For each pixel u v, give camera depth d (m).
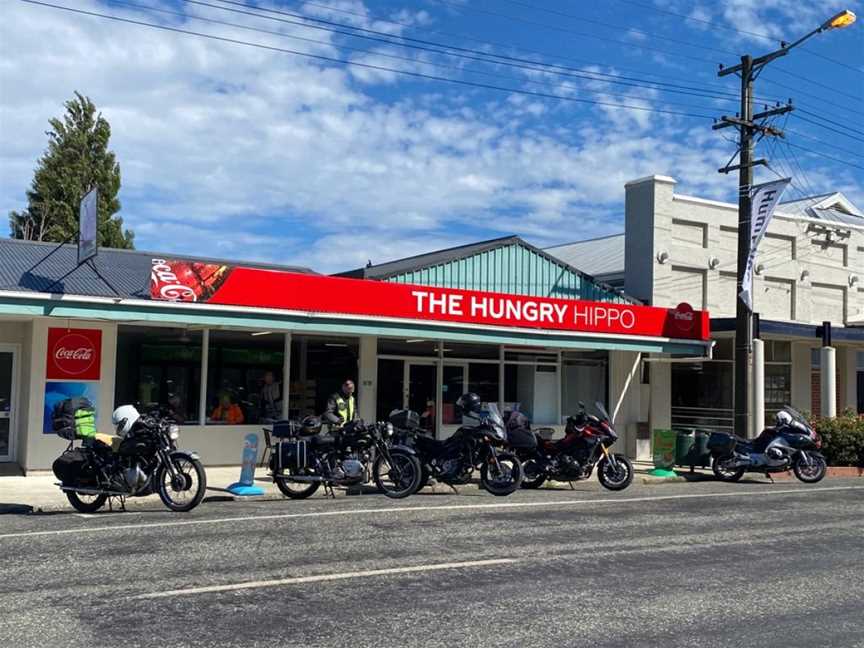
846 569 8.36
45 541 9.03
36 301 13.30
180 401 16.52
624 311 19.80
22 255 16.84
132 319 14.07
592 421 14.87
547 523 10.76
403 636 5.85
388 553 8.59
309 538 9.35
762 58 19.05
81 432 11.41
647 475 17.50
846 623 6.43
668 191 22.89
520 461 13.97
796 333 21.70
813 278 26.23
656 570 8.10
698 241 23.59
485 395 20.34
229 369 17.05
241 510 11.57
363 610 6.48
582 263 28.88
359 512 11.38
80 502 11.47
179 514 11.14
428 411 19.50
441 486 14.91
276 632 5.90
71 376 15.52
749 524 11.07
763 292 25.02
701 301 23.55
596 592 7.18
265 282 15.26
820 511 12.50
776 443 17.08
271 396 17.44
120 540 9.12
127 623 6.06
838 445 19.91
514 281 20.52
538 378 21.11
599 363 22.02
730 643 5.87
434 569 7.89
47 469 15.24
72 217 33.47
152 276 14.22
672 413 23.42
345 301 16.11
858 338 23.11
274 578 7.43
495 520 10.91
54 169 34.78
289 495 13.23
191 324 15.23
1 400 16.23
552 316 18.77
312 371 18.00
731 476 17.30
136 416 11.57
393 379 19.11
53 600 6.64
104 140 35.84
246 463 13.58
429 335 17.16
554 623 6.23
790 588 7.50
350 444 13.30
